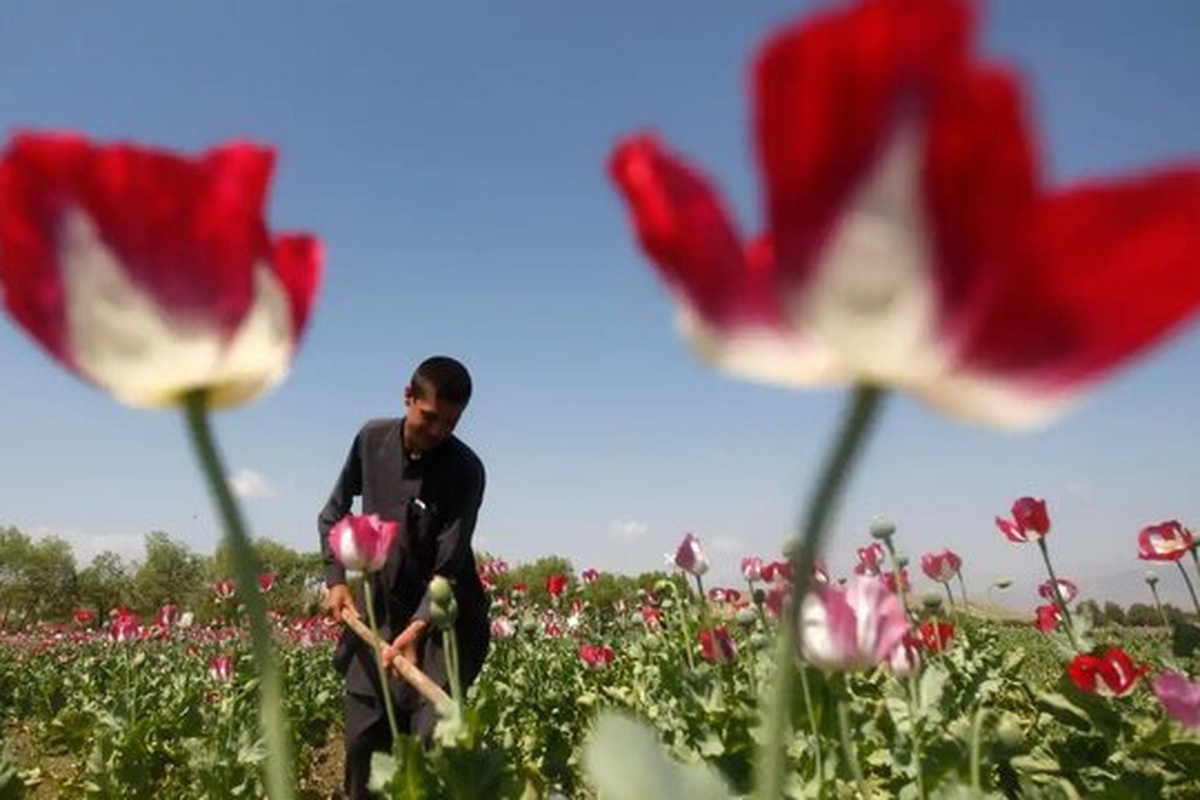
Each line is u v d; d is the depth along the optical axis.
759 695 4.80
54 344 1.09
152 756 8.17
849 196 0.81
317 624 21.75
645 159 0.94
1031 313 0.79
